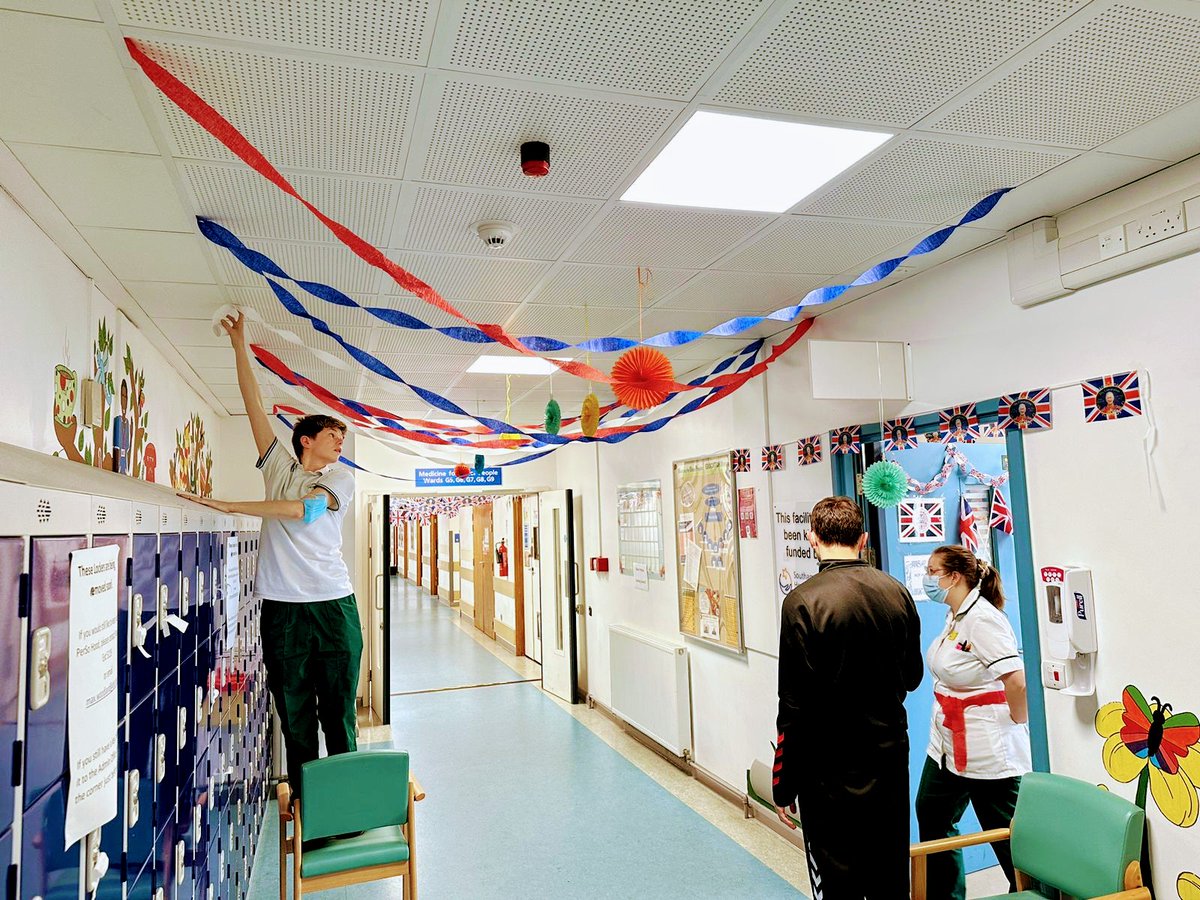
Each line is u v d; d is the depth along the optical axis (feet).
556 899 11.72
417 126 6.28
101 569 4.33
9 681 3.12
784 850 13.29
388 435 17.97
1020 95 6.15
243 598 12.00
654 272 10.37
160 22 4.78
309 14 4.76
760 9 4.91
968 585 9.94
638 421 19.84
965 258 9.96
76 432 8.73
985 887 11.50
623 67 5.55
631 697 20.02
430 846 13.79
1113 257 7.90
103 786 4.28
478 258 9.62
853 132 6.72
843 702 7.70
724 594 15.72
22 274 7.18
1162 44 5.47
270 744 17.34
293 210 7.79
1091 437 8.29
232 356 13.57
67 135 6.05
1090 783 7.77
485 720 22.85
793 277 10.83
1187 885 7.29
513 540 34.58
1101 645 8.18
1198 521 7.27
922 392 10.61
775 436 14.03
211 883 8.18
